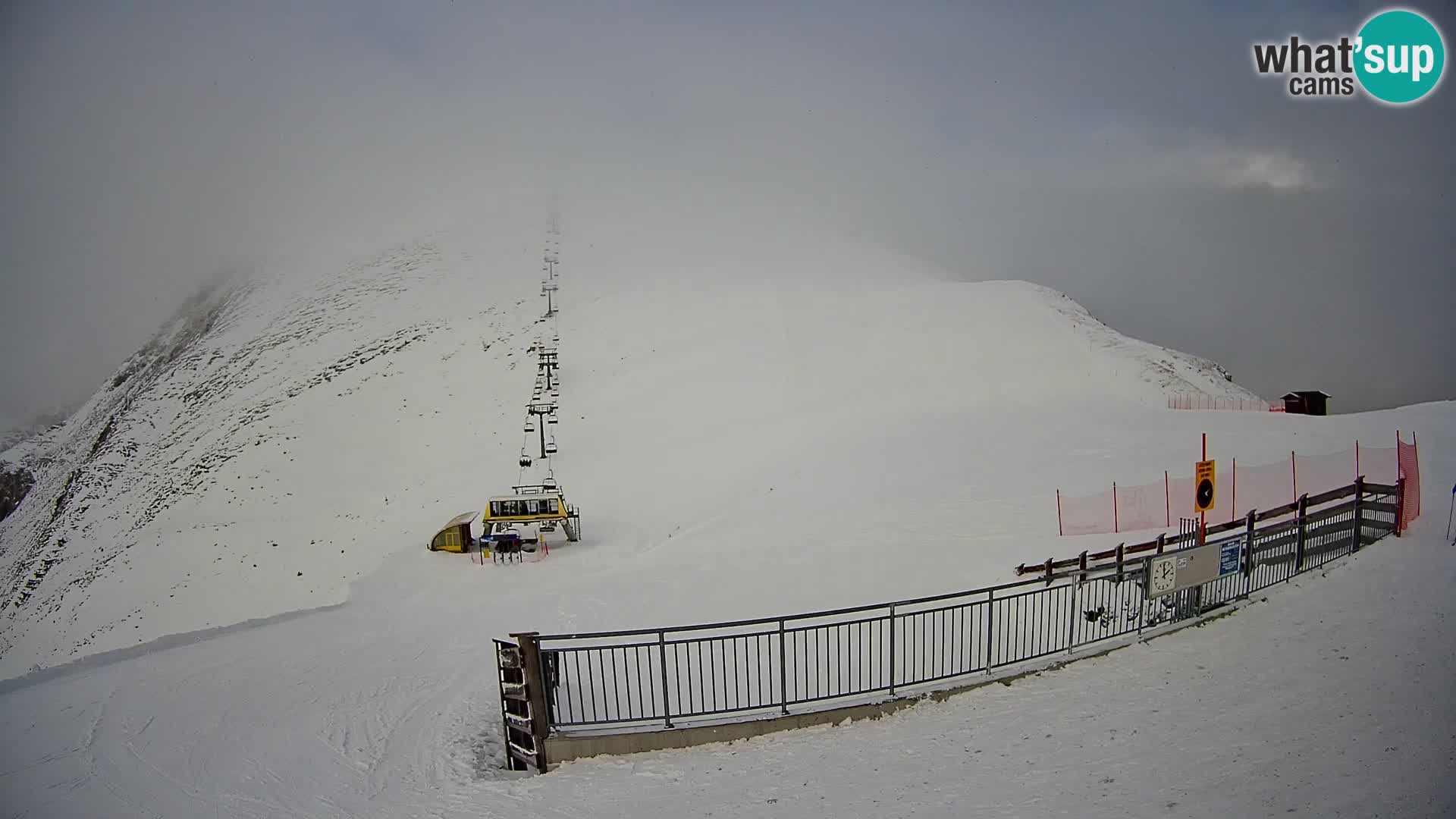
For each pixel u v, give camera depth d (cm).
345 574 3978
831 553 2408
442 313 8694
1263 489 2494
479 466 5341
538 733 1083
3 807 1036
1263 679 1018
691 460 4788
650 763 1027
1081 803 734
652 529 3584
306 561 4362
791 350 6456
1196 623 1287
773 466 4188
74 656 3972
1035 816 718
